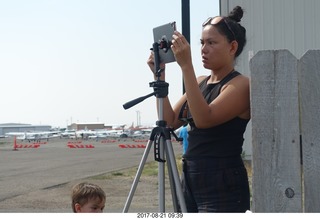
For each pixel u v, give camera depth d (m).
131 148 42.25
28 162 24.55
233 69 2.97
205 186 2.79
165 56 2.96
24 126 141.75
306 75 2.54
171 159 2.90
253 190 2.56
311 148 2.52
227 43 2.89
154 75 3.09
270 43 14.73
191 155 2.87
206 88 2.95
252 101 2.57
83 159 26.67
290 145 2.54
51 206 9.50
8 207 9.35
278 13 14.77
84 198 3.27
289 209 2.52
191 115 2.84
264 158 2.55
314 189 2.50
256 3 14.77
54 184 13.77
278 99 2.55
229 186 2.75
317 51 2.53
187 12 6.71
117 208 8.85
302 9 14.65
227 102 2.71
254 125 2.57
